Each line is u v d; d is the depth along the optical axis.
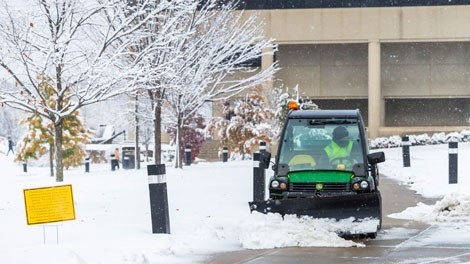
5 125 84.69
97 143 64.12
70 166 46.19
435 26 55.06
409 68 58.12
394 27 55.12
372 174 13.60
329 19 55.25
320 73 58.38
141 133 47.72
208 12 27.44
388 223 14.54
